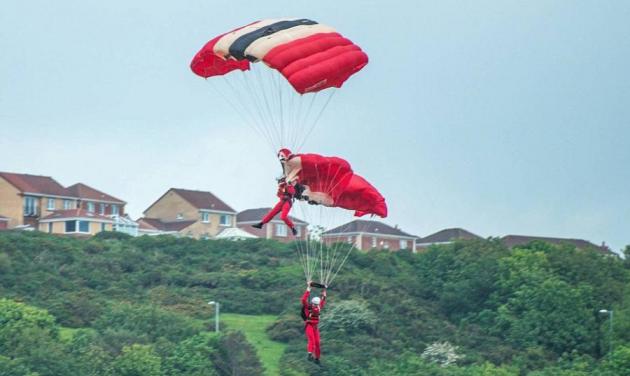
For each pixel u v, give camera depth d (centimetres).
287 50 12369
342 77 12812
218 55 12900
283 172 12862
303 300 12556
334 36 12925
